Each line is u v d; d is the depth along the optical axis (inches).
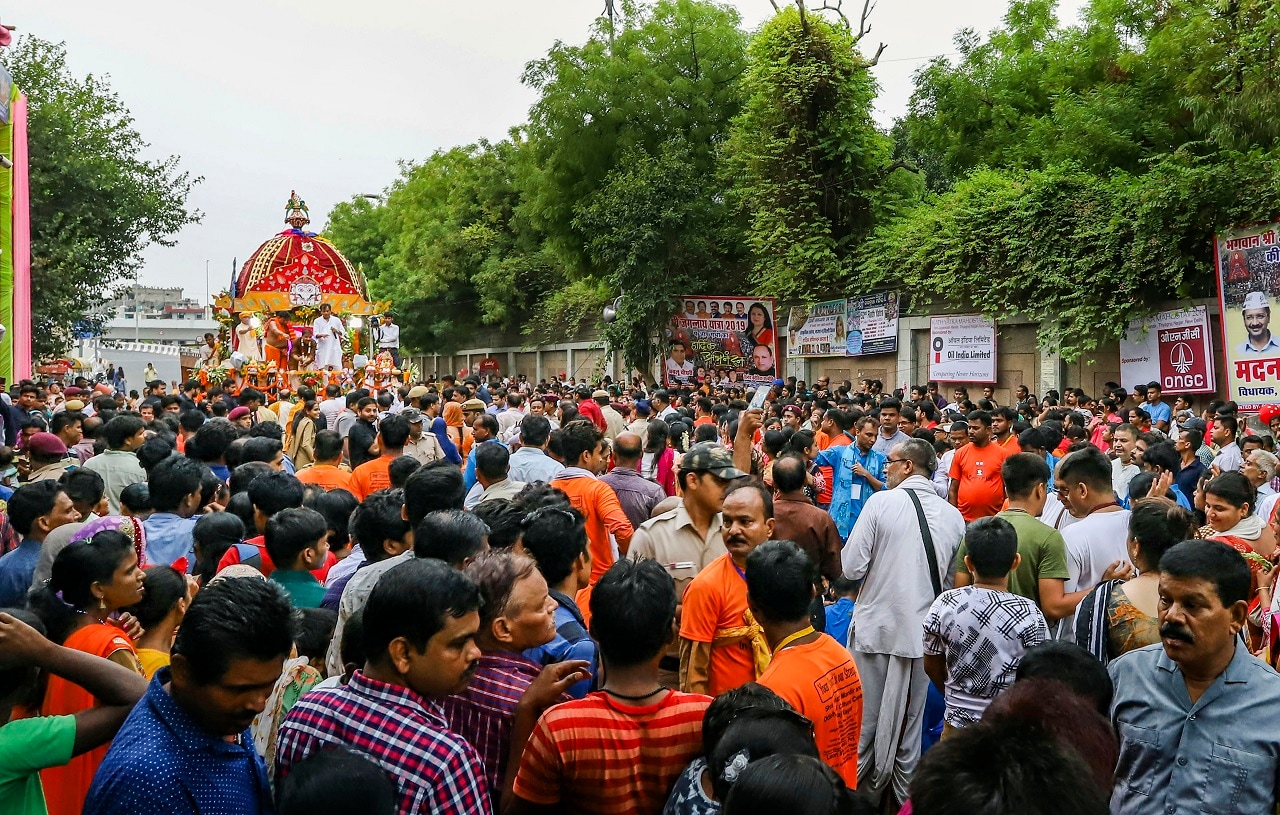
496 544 174.1
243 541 214.8
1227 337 551.5
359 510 186.2
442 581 110.7
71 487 234.4
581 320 1419.8
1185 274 593.0
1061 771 78.0
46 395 582.9
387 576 111.9
